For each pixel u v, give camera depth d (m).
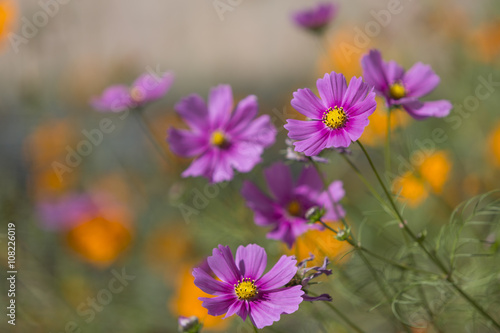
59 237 1.47
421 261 1.20
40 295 1.40
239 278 0.97
